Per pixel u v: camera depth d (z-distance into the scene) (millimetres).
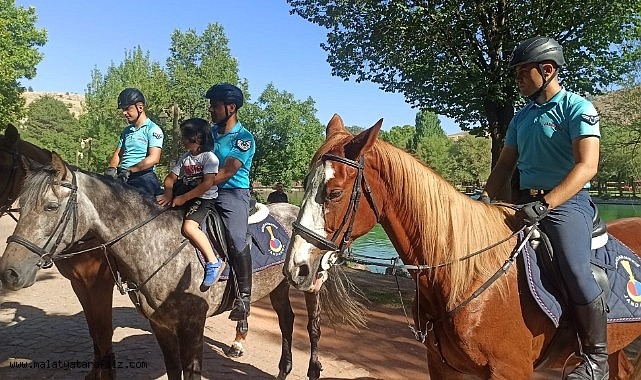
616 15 8773
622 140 20359
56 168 3404
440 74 9750
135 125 5020
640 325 3035
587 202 2855
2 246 11961
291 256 2461
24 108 27172
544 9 9023
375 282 10406
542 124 2844
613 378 3473
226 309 4090
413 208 2691
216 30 39281
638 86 17609
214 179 3801
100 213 3611
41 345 5730
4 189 4562
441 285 2695
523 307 2701
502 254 2764
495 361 2639
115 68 41219
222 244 3877
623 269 2980
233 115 4180
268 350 5941
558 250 2693
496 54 9531
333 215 2492
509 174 3254
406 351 6082
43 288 8484
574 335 2814
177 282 3709
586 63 9188
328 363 5562
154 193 4848
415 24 9375
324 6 10445
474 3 9180
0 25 22906
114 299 7891
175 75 37250
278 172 42219
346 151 2547
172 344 3816
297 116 42562
